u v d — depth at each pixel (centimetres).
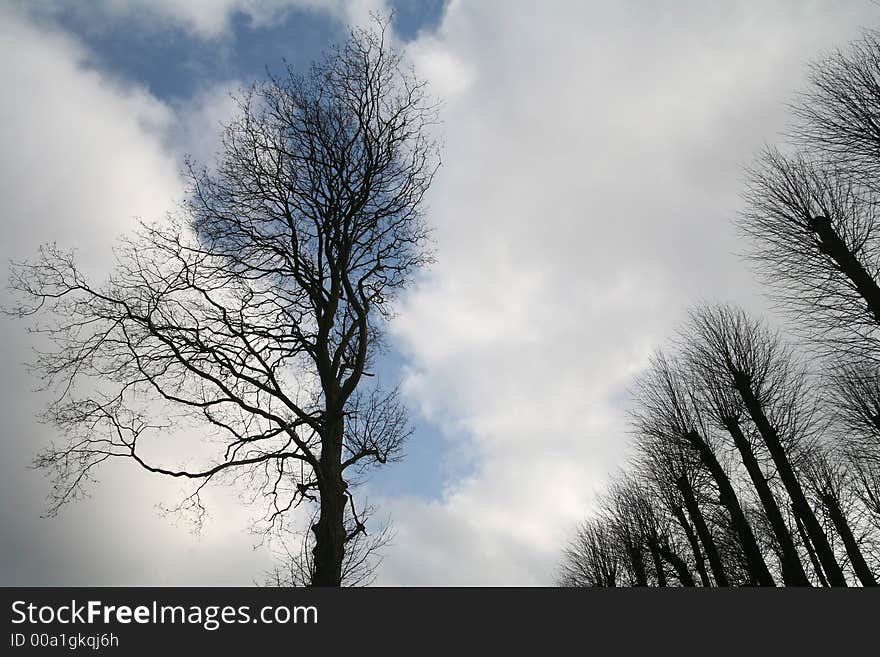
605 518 2936
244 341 1341
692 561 2455
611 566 2934
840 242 1492
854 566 1792
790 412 1894
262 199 1473
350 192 1504
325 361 1398
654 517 2538
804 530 1783
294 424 1266
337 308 1552
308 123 1525
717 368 2005
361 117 1519
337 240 1502
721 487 1894
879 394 1581
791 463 1880
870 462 1712
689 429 2055
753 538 1811
